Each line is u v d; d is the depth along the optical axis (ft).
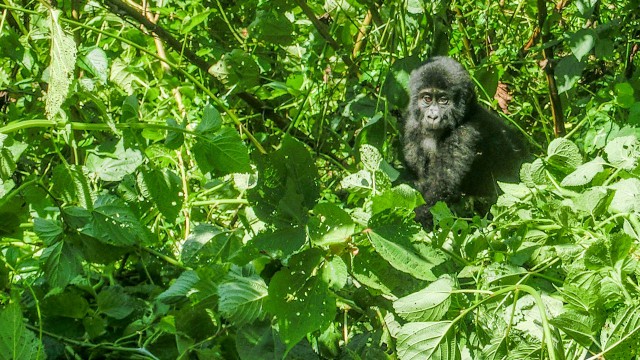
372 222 8.78
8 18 16.26
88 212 10.09
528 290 8.26
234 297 8.84
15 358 7.81
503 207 11.18
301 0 18.33
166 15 19.24
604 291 8.80
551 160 11.59
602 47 17.84
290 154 9.05
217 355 9.14
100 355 9.51
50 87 9.65
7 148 9.67
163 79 17.07
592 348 9.00
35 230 9.91
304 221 8.87
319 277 8.56
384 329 9.68
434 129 19.95
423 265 8.64
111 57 17.06
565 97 20.30
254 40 18.98
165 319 9.52
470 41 23.91
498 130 20.65
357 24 19.79
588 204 10.21
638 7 19.75
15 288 9.96
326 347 9.86
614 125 18.12
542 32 19.53
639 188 10.16
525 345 8.42
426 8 19.24
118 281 11.45
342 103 18.81
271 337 9.10
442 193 19.90
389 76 18.35
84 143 14.74
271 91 18.98
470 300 9.60
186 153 15.92
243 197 13.83
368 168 10.36
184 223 15.62
